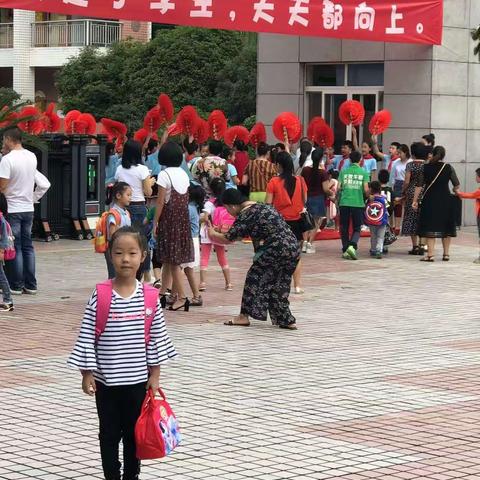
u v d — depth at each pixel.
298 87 29.53
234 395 10.74
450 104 28.05
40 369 11.75
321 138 25.39
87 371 7.15
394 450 8.95
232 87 44.88
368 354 12.91
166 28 56.69
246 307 14.43
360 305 16.55
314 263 21.44
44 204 23.97
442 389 11.20
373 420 9.91
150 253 16.44
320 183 22.48
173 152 15.30
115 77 49.09
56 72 53.56
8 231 15.14
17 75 53.88
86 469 8.30
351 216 22.00
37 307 15.72
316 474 8.26
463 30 28.14
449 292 18.03
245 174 22.41
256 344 13.35
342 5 24.47
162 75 46.81
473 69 28.45
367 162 25.39
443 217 21.72
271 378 11.52
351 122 25.22
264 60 30.05
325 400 10.62
